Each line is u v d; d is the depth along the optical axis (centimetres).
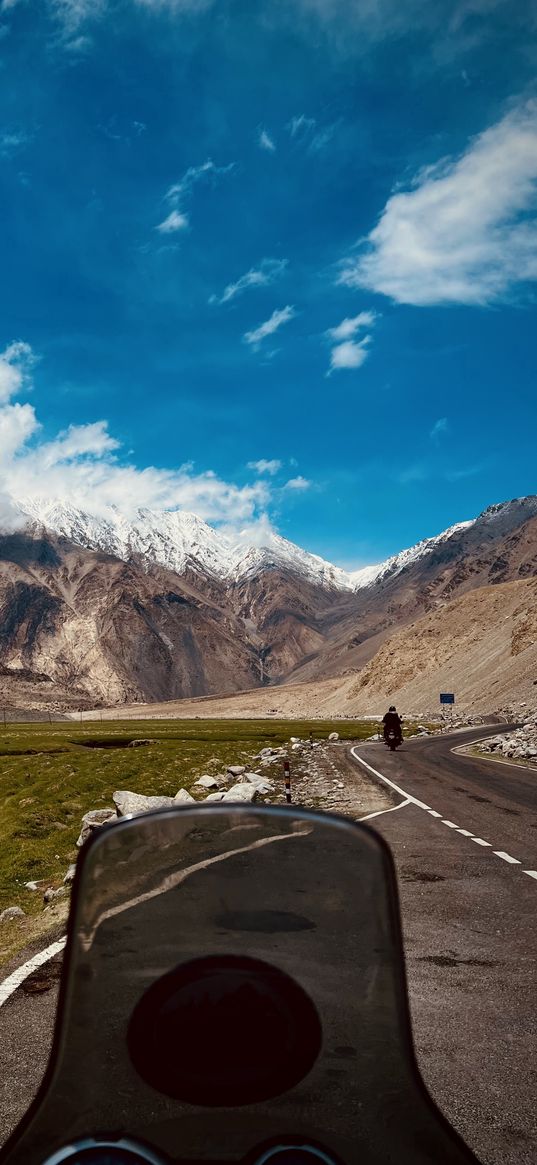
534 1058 595
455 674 15538
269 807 305
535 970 809
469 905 1091
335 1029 274
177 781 3203
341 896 291
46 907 1301
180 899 277
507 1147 462
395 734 4947
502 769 3441
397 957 293
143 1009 269
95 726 14262
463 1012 696
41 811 2409
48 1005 735
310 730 8788
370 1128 271
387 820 1933
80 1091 268
